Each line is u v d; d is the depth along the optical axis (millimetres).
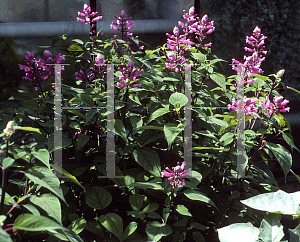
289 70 4273
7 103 3484
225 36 3965
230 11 3928
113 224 1975
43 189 2158
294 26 4176
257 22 4035
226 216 2693
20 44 3445
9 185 2205
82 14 3189
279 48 4184
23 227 1127
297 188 4422
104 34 3654
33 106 2359
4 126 2215
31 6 3404
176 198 2516
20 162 2262
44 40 3510
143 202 2334
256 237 1573
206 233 2566
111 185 2461
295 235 1540
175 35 2594
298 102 4359
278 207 1599
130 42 3322
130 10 3691
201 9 3850
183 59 2473
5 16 3346
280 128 2445
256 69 2502
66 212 2285
